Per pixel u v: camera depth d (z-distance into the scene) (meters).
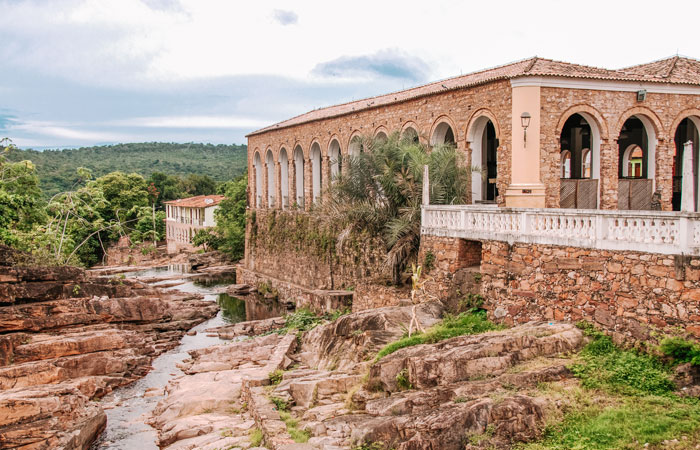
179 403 21.25
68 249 46.69
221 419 19.55
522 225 19.05
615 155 27.19
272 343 28.64
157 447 18.98
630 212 15.62
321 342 23.88
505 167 26.44
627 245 15.70
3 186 41.97
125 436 20.22
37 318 28.73
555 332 16.36
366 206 29.92
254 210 57.72
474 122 28.58
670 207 28.91
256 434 16.64
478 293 20.98
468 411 12.99
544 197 25.38
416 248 27.34
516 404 12.90
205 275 64.94
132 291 35.41
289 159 49.44
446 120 30.47
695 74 29.98
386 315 21.78
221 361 27.33
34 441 18.33
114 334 28.45
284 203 51.12
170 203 98.69
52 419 19.33
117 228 53.84
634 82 27.11
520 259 19.09
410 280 27.77
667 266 14.67
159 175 123.88
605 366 14.75
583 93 26.12
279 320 35.56
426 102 32.00
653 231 15.09
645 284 15.22
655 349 14.73
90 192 46.69
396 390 16.17
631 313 15.55
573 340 16.00
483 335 16.86
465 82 29.94
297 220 46.19
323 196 35.53
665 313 14.71
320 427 15.40
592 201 27.05
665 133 28.45
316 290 36.94
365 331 21.28
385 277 29.69
